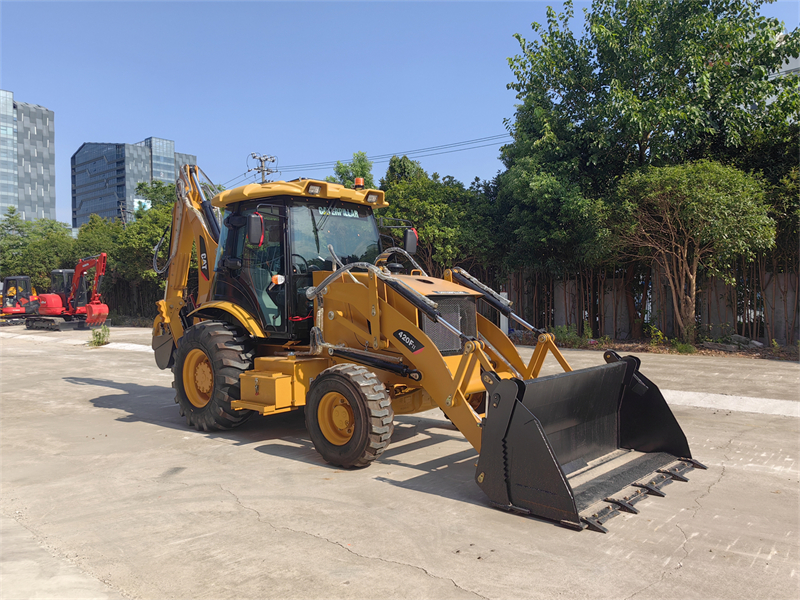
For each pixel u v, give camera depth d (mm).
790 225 12844
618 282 16562
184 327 8289
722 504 4281
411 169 24875
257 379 5906
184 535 3770
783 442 6031
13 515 4164
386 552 3492
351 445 5090
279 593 3008
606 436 5258
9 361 14172
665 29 14375
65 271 27469
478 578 3158
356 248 6766
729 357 12453
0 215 122812
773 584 3094
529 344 15250
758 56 13938
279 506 4289
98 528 3902
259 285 6535
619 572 3227
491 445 4238
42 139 132500
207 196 8469
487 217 17688
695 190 12008
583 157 15781
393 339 5293
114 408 8320
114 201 159750
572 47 15898
